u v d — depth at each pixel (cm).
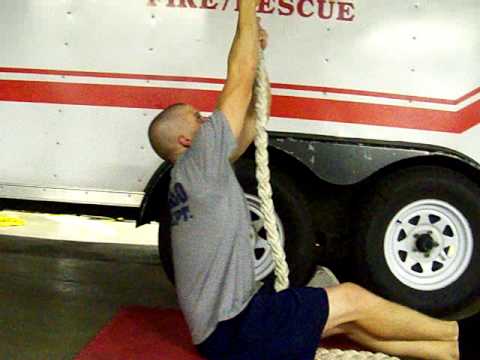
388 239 367
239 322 251
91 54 367
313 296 260
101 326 342
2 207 388
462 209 366
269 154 364
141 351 301
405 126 364
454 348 280
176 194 254
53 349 310
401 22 361
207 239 250
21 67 371
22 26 369
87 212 388
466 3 360
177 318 353
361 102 364
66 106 371
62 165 374
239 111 248
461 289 371
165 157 272
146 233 671
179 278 258
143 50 365
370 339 278
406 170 367
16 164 376
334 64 363
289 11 362
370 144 360
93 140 371
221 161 247
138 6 363
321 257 383
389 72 363
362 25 362
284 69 363
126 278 450
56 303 381
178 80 365
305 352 255
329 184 374
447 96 364
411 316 273
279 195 361
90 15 366
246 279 255
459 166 367
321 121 364
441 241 370
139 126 369
